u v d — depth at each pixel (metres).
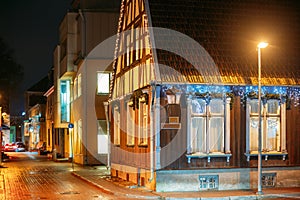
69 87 45.88
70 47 41.62
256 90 22.27
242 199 19.92
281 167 22.47
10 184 26.28
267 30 23.59
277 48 23.31
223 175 21.78
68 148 48.19
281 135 22.56
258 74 20.97
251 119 22.50
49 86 59.09
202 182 21.59
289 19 24.30
